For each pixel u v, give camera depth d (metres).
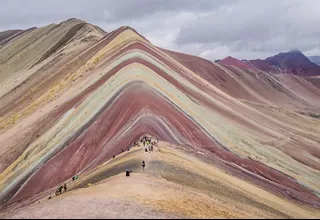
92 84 92.50
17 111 117.50
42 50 194.00
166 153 46.66
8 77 181.50
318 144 103.06
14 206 53.16
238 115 97.62
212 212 27.19
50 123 81.50
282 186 57.31
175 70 114.00
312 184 65.12
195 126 68.88
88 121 70.50
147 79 83.62
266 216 31.78
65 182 54.81
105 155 55.78
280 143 89.31
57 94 104.31
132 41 122.75
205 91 110.56
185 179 37.41
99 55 123.25
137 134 57.75
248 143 75.94
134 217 22.50
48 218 22.31
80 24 198.88
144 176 35.75
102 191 29.62
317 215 45.69
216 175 44.75
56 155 63.09
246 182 50.03
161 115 65.94
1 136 89.75
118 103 72.19
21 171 63.03
